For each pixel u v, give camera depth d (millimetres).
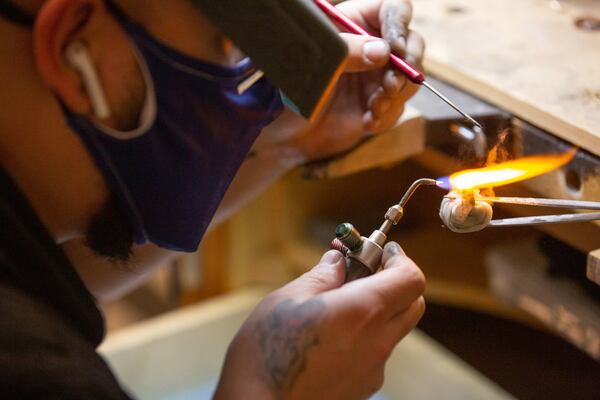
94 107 412
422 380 792
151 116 428
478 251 835
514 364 821
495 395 750
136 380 821
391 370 814
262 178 630
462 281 815
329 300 433
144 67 419
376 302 434
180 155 450
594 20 648
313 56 398
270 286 887
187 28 418
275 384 427
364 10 565
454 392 768
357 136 587
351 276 456
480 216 434
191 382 840
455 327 868
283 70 401
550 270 618
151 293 992
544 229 549
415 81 511
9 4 403
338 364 431
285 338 430
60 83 403
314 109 408
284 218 872
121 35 410
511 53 603
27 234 427
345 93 580
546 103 536
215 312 845
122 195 452
